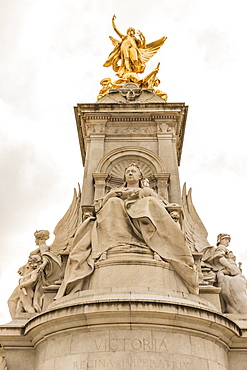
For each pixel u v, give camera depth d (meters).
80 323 7.48
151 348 7.13
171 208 10.43
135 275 8.69
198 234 12.70
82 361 7.09
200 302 8.44
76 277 8.98
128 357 6.98
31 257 11.45
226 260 11.31
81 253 9.45
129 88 15.96
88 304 7.42
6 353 8.84
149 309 7.29
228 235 12.47
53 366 7.42
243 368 8.48
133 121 14.59
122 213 10.00
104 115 14.58
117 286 8.31
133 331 7.33
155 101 15.27
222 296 10.55
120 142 14.09
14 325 9.00
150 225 9.49
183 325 7.52
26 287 10.70
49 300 10.41
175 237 9.52
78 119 15.61
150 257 9.16
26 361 8.70
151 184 13.12
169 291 8.34
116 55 18.58
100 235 9.73
